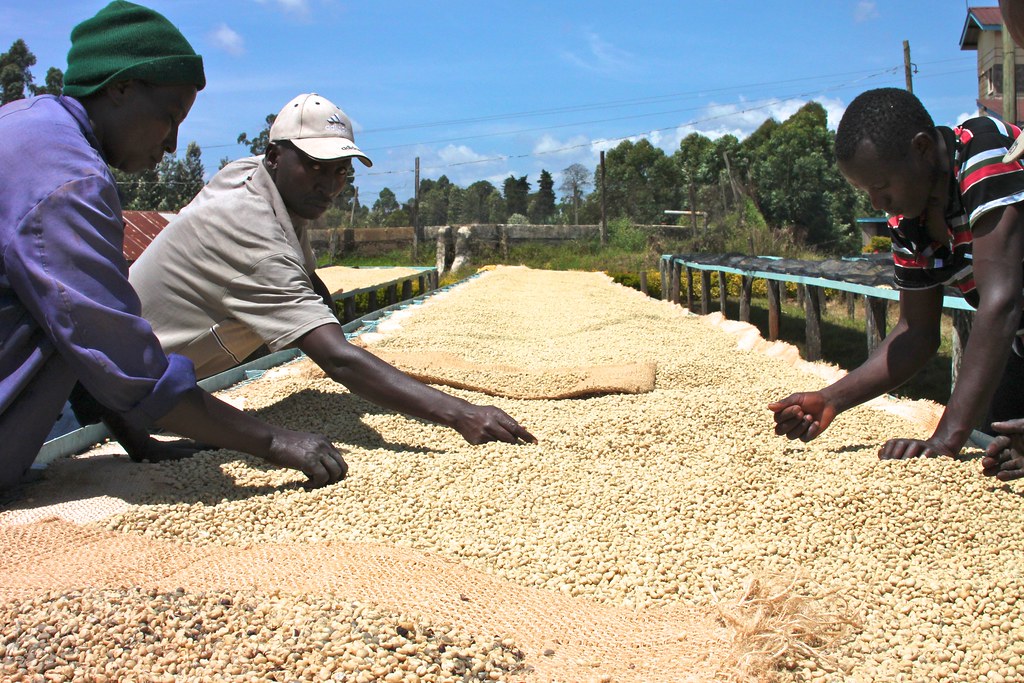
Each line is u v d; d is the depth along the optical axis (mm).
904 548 2498
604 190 30578
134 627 1756
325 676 1605
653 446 3443
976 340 2812
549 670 1786
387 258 30469
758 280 18188
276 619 1812
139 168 2959
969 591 2168
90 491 2859
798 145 32781
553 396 4707
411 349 6254
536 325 9016
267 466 3168
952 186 2805
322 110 3576
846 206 32625
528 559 2508
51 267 2498
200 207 3543
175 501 2812
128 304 2641
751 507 2809
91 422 3207
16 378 2582
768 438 3521
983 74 15133
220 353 3639
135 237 12766
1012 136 2744
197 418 2764
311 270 4031
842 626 1981
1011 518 2600
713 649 1897
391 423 3820
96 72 2721
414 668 1664
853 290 6859
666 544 2586
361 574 2209
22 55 22859
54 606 1840
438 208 42344
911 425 4008
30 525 2477
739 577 2379
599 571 2434
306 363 5074
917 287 3141
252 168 3717
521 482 3031
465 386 4789
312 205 3688
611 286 16938
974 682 1784
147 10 2799
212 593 1959
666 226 32219
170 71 2770
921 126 2732
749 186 31719
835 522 2658
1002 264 2727
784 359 6633
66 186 2525
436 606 2053
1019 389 3482
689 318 10281
